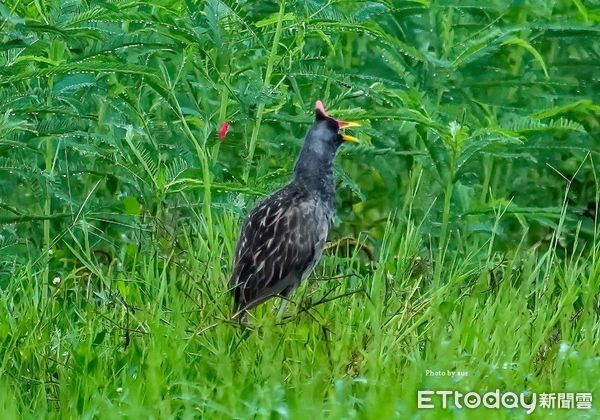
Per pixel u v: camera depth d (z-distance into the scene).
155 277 12.56
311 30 13.24
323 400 10.21
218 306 11.63
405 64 14.69
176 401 10.01
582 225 14.99
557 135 15.16
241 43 13.28
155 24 12.70
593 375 10.51
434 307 11.66
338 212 15.07
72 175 13.50
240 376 10.24
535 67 15.52
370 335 11.12
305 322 11.55
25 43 12.11
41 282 12.66
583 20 15.10
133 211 13.11
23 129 12.44
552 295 13.13
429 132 14.00
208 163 12.91
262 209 12.09
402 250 13.15
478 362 10.76
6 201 13.38
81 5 12.88
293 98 14.02
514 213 14.02
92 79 12.83
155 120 13.72
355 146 14.55
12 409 9.74
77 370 10.52
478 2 14.83
